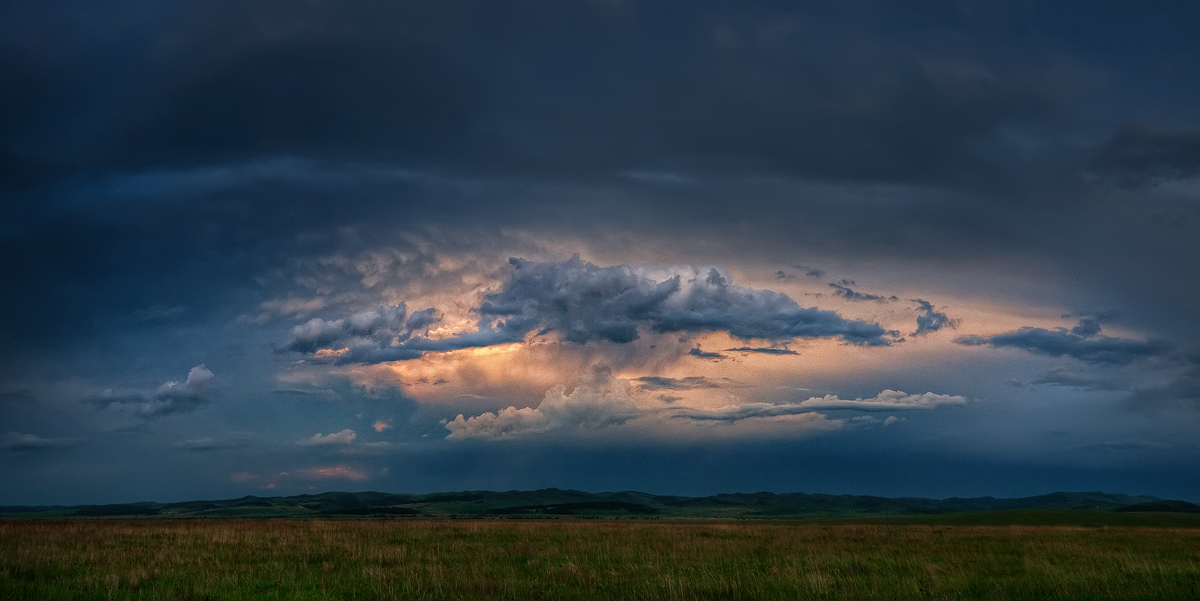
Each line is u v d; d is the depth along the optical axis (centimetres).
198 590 2006
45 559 2608
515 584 2094
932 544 3741
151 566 2464
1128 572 2408
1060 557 2959
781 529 5334
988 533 5000
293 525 5194
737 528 5484
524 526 5519
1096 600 1902
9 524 4616
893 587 2062
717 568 2509
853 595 1936
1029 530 5528
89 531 3988
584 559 2806
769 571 2439
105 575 2202
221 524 5209
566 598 1917
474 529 4831
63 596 1902
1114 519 9094
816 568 2489
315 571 2430
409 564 2564
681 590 1947
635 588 2048
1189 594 1959
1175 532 5362
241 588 2061
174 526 4716
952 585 2098
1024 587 2088
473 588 2027
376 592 1947
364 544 3334
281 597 1953
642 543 3616
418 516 19788
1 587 1986
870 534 4756
